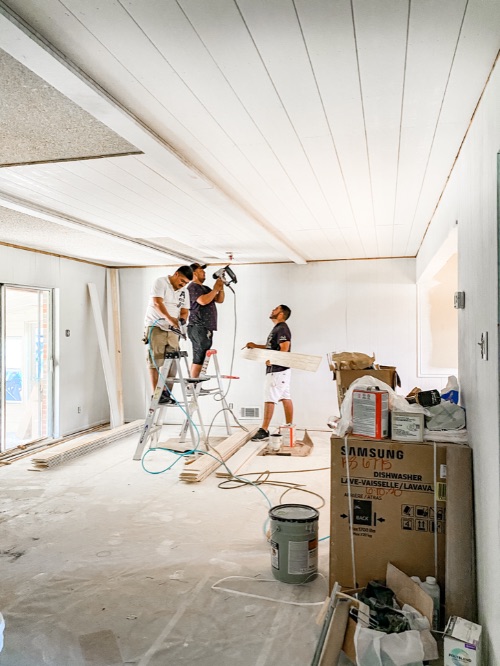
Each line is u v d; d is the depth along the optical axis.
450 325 6.36
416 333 6.46
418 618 2.05
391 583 2.34
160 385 5.02
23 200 3.77
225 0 1.49
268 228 4.71
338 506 2.50
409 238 5.29
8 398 8.45
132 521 3.62
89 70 1.91
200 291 5.96
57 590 2.65
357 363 2.97
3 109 2.27
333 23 1.62
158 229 4.87
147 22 1.60
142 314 7.45
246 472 4.82
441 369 6.39
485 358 1.96
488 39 1.71
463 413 2.50
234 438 5.84
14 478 4.68
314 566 2.75
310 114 2.32
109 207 4.00
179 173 3.04
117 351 7.37
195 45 1.74
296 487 4.37
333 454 2.51
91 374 7.07
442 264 4.57
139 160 2.92
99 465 5.13
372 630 1.98
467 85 2.03
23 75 1.96
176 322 5.15
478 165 2.15
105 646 2.18
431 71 1.93
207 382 7.20
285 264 6.95
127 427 6.62
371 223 4.58
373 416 2.49
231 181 3.35
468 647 1.88
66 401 6.48
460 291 2.72
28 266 5.85
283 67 1.90
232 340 7.11
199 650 2.15
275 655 2.11
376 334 6.59
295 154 2.84
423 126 2.45
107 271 7.43
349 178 3.28
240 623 2.35
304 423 6.86
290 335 6.23
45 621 2.37
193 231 4.97
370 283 6.62
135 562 2.97
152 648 2.16
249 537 3.33
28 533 3.41
